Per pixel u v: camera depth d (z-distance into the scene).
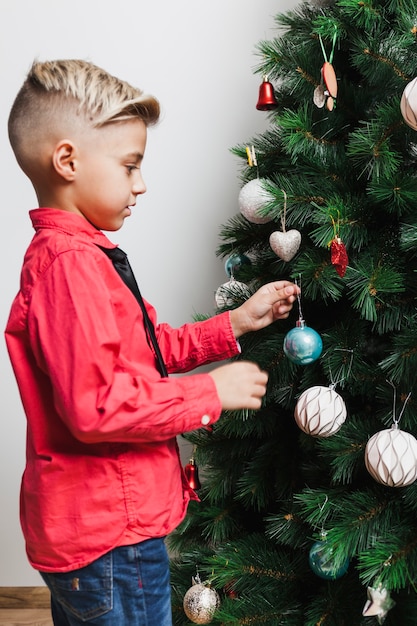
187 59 1.54
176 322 1.67
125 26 1.54
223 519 1.36
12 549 1.75
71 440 0.86
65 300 0.80
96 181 0.86
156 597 0.89
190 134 1.57
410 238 0.99
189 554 1.39
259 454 1.33
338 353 1.11
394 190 1.00
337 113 1.14
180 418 0.81
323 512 1.11
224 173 1.58
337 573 1.10
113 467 0.85
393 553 1.03
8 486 1.73
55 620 1.03
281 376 1.19
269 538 1.26
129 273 0.93
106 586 0.86
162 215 1.62
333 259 0.97
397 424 1.05
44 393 0.87
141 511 0.86
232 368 0.85
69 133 0.85
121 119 0.86
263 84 1.16
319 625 1.13
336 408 1.04
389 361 1.04
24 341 0.87
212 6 1.52
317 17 1.12
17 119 0.88
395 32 1.06
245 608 1.20
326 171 1.11
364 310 1.02
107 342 0.79
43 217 0.87
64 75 0.86
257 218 1.14
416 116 0.90
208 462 1.41
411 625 1.10
